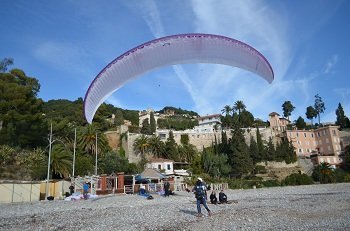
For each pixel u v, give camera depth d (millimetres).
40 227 14617
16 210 24000
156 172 53000
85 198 37156
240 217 16281
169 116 172875
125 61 17844
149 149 91062
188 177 66938
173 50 18109
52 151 54281
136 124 137000
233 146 91062
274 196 34125
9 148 50312
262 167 94500
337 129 117562
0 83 57188
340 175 85688
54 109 115312
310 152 119688
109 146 84000
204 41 17656
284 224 13891
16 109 57438
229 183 73125
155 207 22750
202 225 13906
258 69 18734
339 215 17109
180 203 26266
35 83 63781
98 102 19297
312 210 19578
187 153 94688
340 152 113188
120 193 48094
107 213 19453
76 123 90125
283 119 145625
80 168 61062
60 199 41125
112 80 18656
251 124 136000
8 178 45750
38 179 49875
